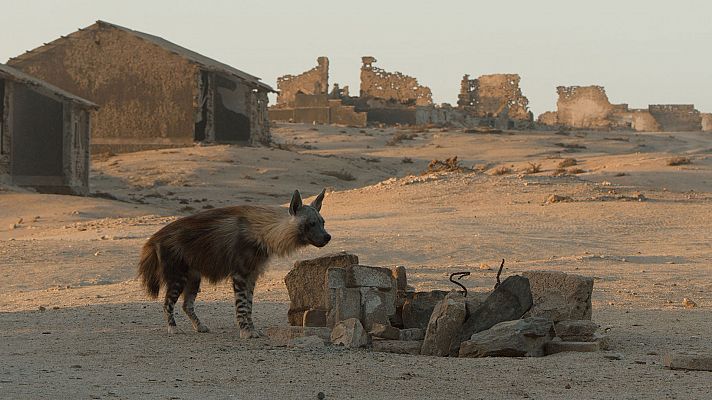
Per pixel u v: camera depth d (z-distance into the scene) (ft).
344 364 41.50
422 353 46.01
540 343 45.34
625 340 49.16
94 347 46.80
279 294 69.62
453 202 150.92
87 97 294.87
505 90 599.16
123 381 36.63
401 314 52.01
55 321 57.72
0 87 208.44
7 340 49.62
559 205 142.82
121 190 211.82
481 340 44.52
